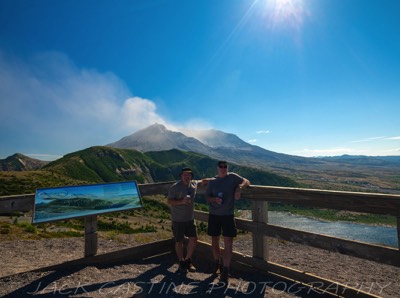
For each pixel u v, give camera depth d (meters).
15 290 4.25
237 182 5.12
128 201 5.81
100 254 5.47
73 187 5.30
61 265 5.11
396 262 3.45
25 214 36.16
